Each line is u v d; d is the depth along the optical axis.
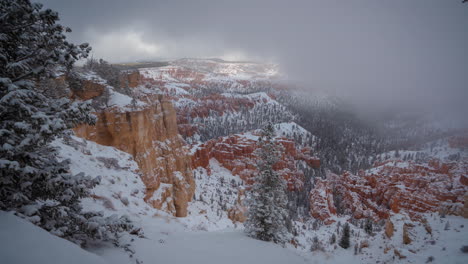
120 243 11.29
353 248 57.25
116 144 43.97
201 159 161.25
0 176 7.48
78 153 29.19
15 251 5.93
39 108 8.84
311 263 16.48
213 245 15.01
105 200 20.98
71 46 9.26
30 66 9.02
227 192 125.44
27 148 8.23
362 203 143.50
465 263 27.11
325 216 121.06
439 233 38.91
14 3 7.82
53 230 8.91
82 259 6.91
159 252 11.73
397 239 47.28
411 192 119.44
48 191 9.03
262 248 16.52
